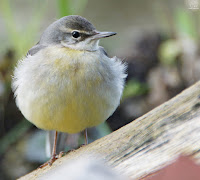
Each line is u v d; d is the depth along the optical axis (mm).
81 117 9062
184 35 16031
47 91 8672
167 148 5059
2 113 14109
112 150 5836
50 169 7586
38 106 8898
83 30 9336
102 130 13125
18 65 10125
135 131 6008
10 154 13531
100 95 8883
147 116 6250
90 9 22062
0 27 17859
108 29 19812
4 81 14336
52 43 9523
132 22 20297
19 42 14945
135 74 15336
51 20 17359
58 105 8742
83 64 8852
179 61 15352
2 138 13875
